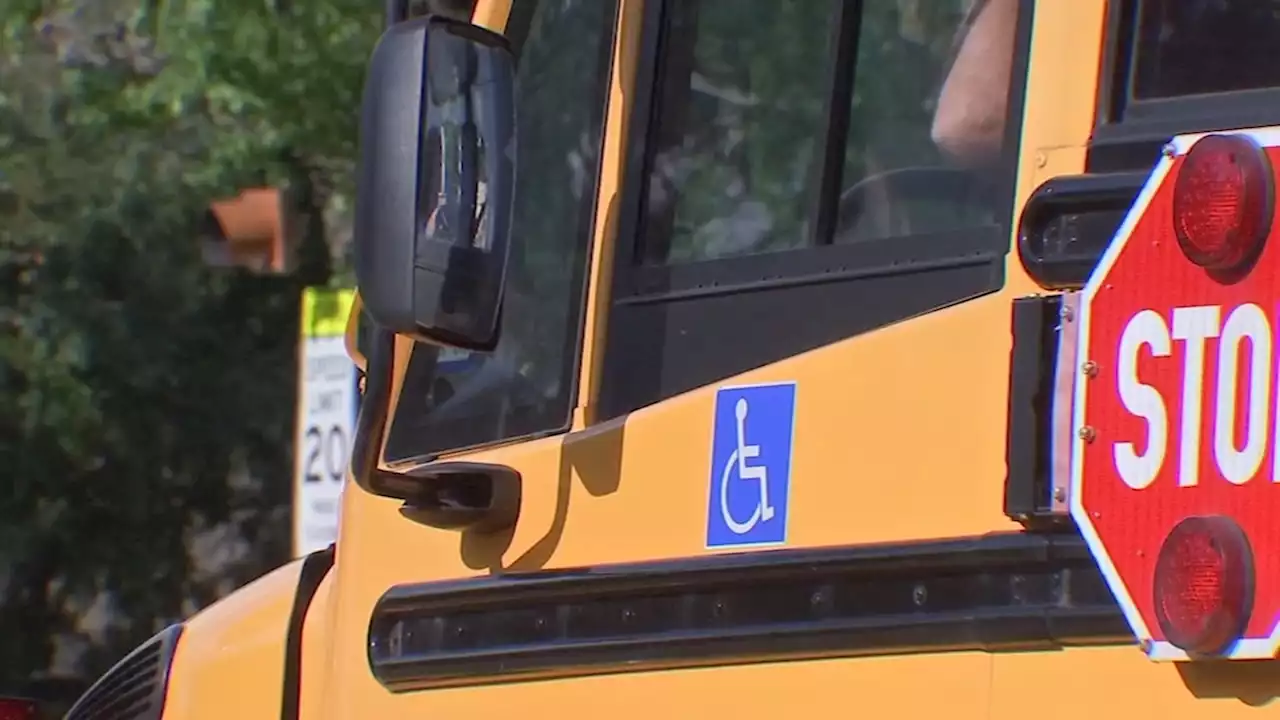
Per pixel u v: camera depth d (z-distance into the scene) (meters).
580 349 8.84
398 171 8.05
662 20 8.90
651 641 8.17
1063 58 7.32
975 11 7.79
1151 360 6.59
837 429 7.69
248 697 10.65
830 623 7.55
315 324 21.73
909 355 7.50
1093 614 6.77
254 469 33.66
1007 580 7.04
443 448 9.58
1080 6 7.32
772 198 8.32
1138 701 6.62
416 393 9.84
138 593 33.31
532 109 9.41
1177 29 7.14
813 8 8.38
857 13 8.21
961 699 7.13
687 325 8.44
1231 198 6.39
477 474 9.00
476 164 8.21
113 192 31.28
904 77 7.99
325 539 21.45
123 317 31.77
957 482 7.25
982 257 7.46
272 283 32.50
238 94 28.62
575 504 8.64
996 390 7.16
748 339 8.21
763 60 8.52
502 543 8.92
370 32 28.62
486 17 9.70
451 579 9.16
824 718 7.54
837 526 7.62
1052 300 6.99
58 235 31.33
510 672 8.75
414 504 9.05
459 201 8.16
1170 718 6.51
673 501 8.25
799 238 8.17
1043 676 6.90
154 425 32.41
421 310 8.04
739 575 7.88
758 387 8.02
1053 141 7.27
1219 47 7.06
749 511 7.94
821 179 8.16
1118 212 7.00
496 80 8.27
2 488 31.64
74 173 31.28
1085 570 6.82
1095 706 6.73
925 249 7.67
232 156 29.81
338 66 28.56
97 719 12.03
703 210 8.54
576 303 8.94
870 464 7.55
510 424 9.20
